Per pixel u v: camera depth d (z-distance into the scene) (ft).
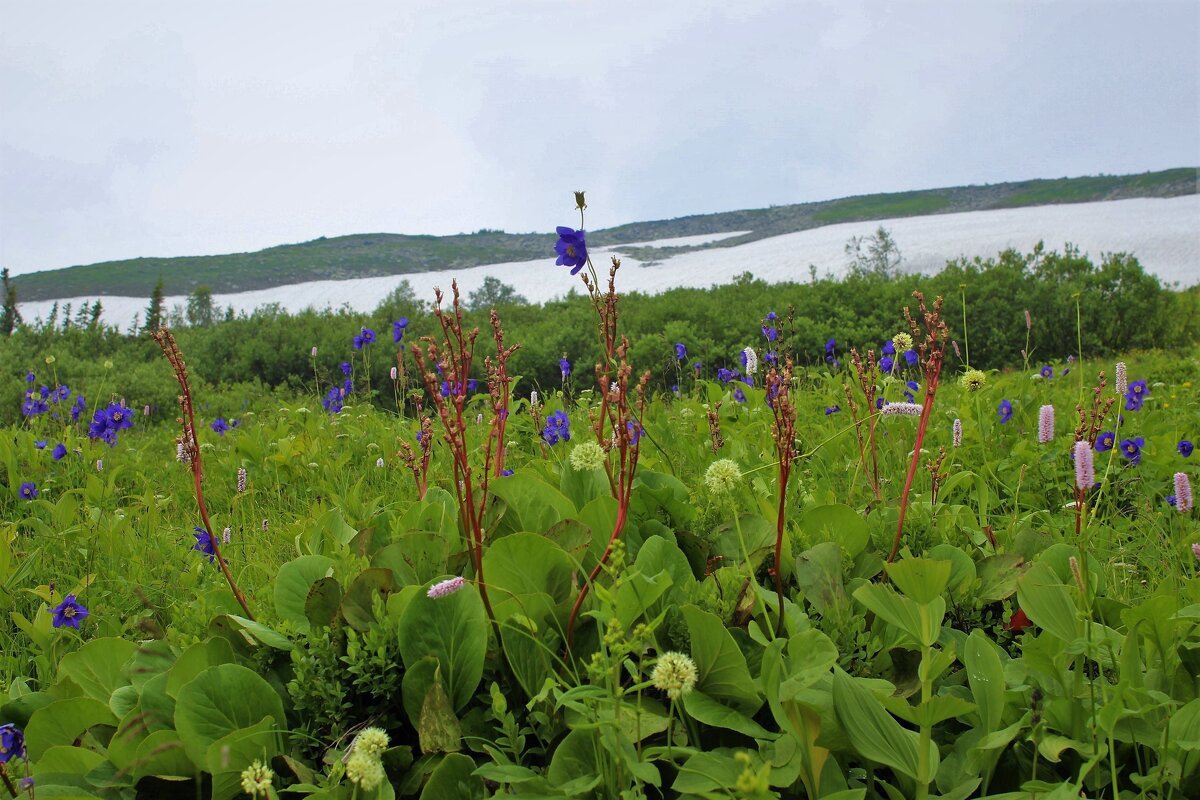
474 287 318.86
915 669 6.91
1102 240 289.74
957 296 47.93
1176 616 6.19
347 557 7.96
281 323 45.39
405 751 6.25
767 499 9.02
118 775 6.06
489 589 6.78
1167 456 13.91
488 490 8.16
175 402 33.63
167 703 6.67
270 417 30.63
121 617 11.65
